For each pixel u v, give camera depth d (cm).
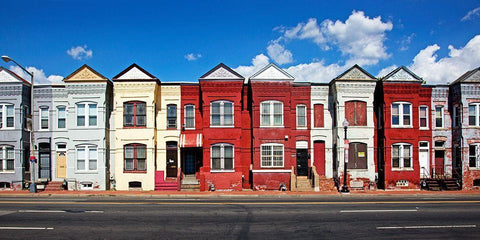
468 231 1281
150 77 2623
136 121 2622
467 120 2702
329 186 2606
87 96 2630
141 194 2320
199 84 2705
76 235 1205
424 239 1177
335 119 2689
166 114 2722
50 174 2684
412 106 2672
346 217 1504
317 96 2750
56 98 2703
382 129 2673
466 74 2833
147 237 1177
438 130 2775
